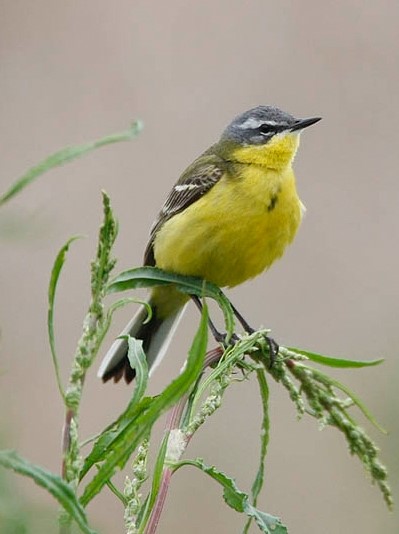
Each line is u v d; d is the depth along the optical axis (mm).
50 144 16250
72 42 17219
